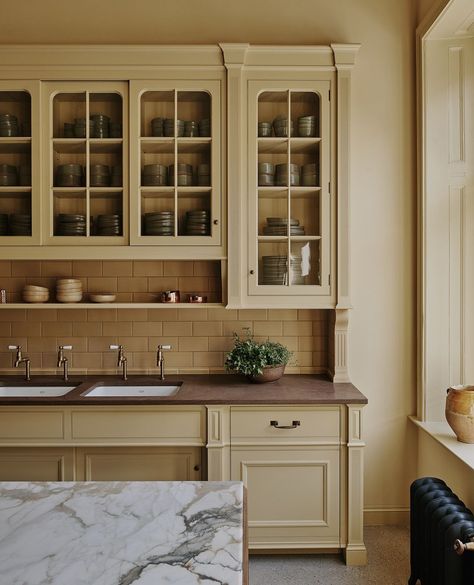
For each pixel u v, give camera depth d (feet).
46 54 8.29
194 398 7.69
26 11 9.09
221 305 8.46
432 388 8.68
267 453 7.76
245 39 9.13
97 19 9.12
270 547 7.78
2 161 8.79
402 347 9.15
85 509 3.95
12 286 9.32
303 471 7.79
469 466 6.60
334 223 8.38
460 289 8.61
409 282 9.14
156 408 7.70
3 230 8.54
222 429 7.70
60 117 8.64
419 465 9.00
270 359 8.56
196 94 8.50
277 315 9.39
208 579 2.95
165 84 8.34
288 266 8.45
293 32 9.11
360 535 7.79
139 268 9.36
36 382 8.88
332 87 8.36
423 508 6.70
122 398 7.70
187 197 8.63
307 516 7.81
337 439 7.77
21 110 8.64
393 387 9.18
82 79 8.32
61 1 9.11
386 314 9.14
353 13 9.09
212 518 3.79
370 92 9.10
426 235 8.64
